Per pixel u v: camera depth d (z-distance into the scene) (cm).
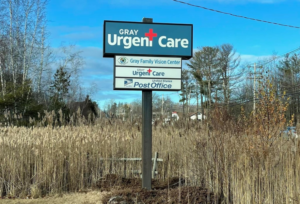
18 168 700
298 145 524
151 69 664
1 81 2312
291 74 3200
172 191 622
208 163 640
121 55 657
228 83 3775
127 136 888
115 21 657
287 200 484
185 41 676
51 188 696
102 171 808
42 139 756
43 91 2806
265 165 501
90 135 839
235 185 534
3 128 935
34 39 2616
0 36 2436
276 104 736
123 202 571
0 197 663
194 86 4144
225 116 728
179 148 827
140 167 833
